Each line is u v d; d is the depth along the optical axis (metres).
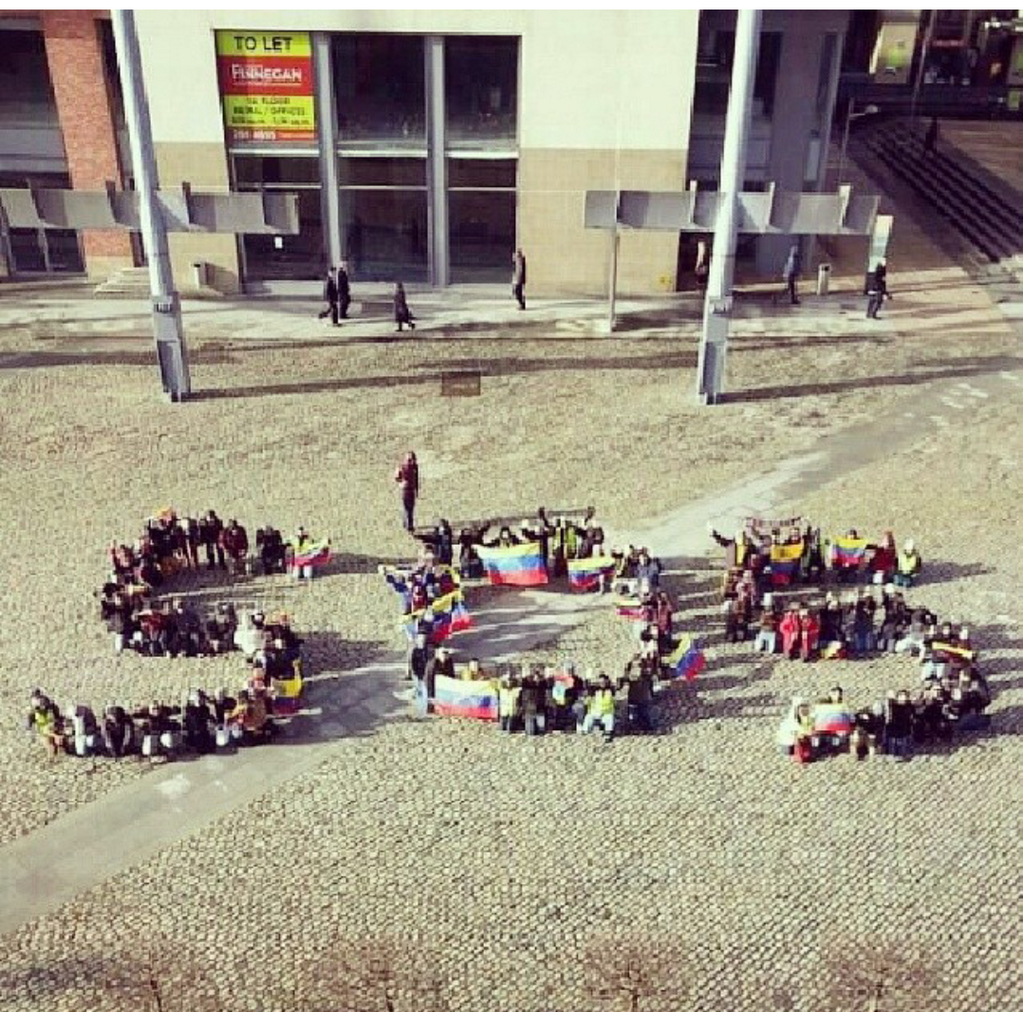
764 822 16.67
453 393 29.72
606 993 13.98
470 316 34.69
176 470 25.91
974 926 15.01
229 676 19.59
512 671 18.73
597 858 15.98
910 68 56.25
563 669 18.48
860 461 26.56
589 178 34.56
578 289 36.41
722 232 27.20
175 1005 13.85
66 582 21.98
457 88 33.94
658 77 32.97
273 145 34.78
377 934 14.79
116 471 25.84
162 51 32.97
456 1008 13.81
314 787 17.31
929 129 48.84
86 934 14.83
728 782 17.44
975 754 18.09
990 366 31.34
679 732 18.48
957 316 34.66
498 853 16.06
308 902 15.28
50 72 34.25
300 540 22.11
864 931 14.90
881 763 17.86
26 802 16.98
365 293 36.47
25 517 24.08
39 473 25.73
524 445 27.14
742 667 20.02
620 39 32.47
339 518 24.16
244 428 27.78
